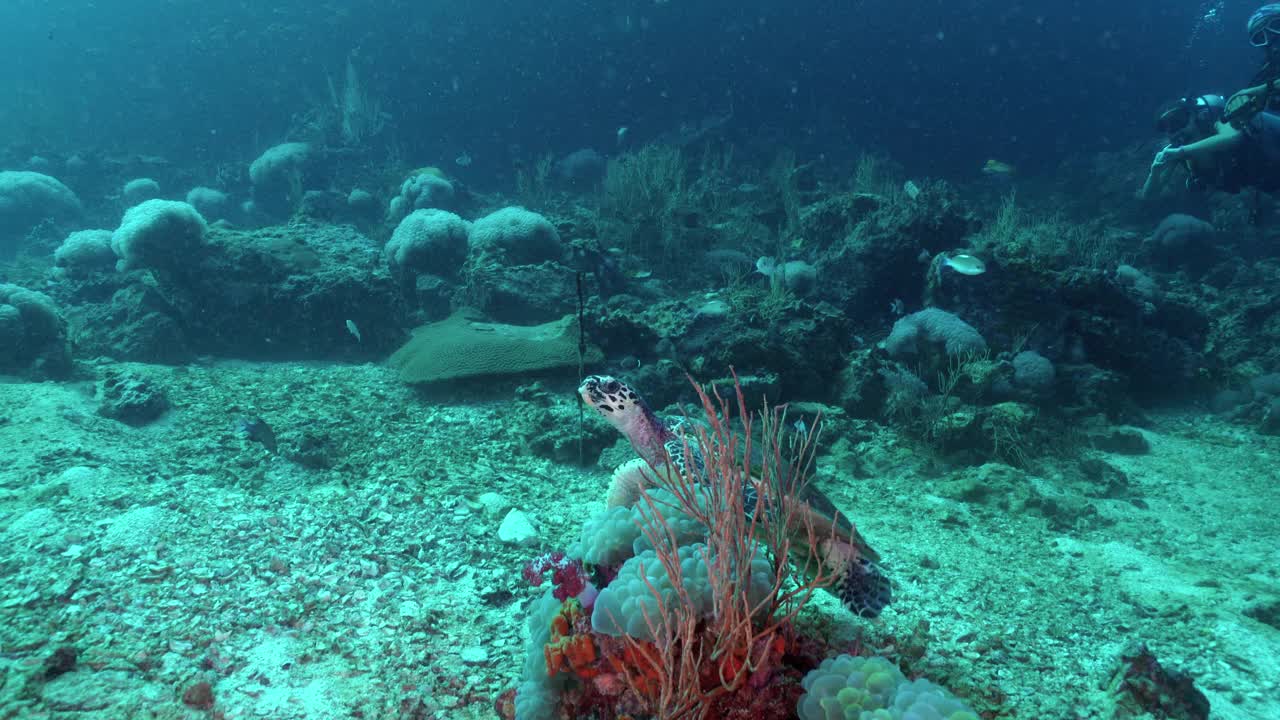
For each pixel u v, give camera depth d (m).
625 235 12.42
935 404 7.09
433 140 25.94
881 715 2.12
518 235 10.22
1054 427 7.14
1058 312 8.38
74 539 3.73
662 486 2.93
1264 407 7.95
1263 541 4.99
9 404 6.05
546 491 5.36
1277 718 2.94
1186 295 10.77
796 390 7.44
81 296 9.46
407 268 10.45
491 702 2.83
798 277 10.20
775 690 2.42
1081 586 4.18
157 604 3.23
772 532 2.58
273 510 4.37
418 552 4.07
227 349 8.76
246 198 18.84
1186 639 3.57
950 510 5.33
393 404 7.03
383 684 2.89
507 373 7.22
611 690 2.44
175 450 5.54
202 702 2.66
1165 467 6.64
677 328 7.66
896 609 3.68
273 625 3.21
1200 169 8.12
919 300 9.89
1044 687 3.07
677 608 2.26
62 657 2.71
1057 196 20.17
